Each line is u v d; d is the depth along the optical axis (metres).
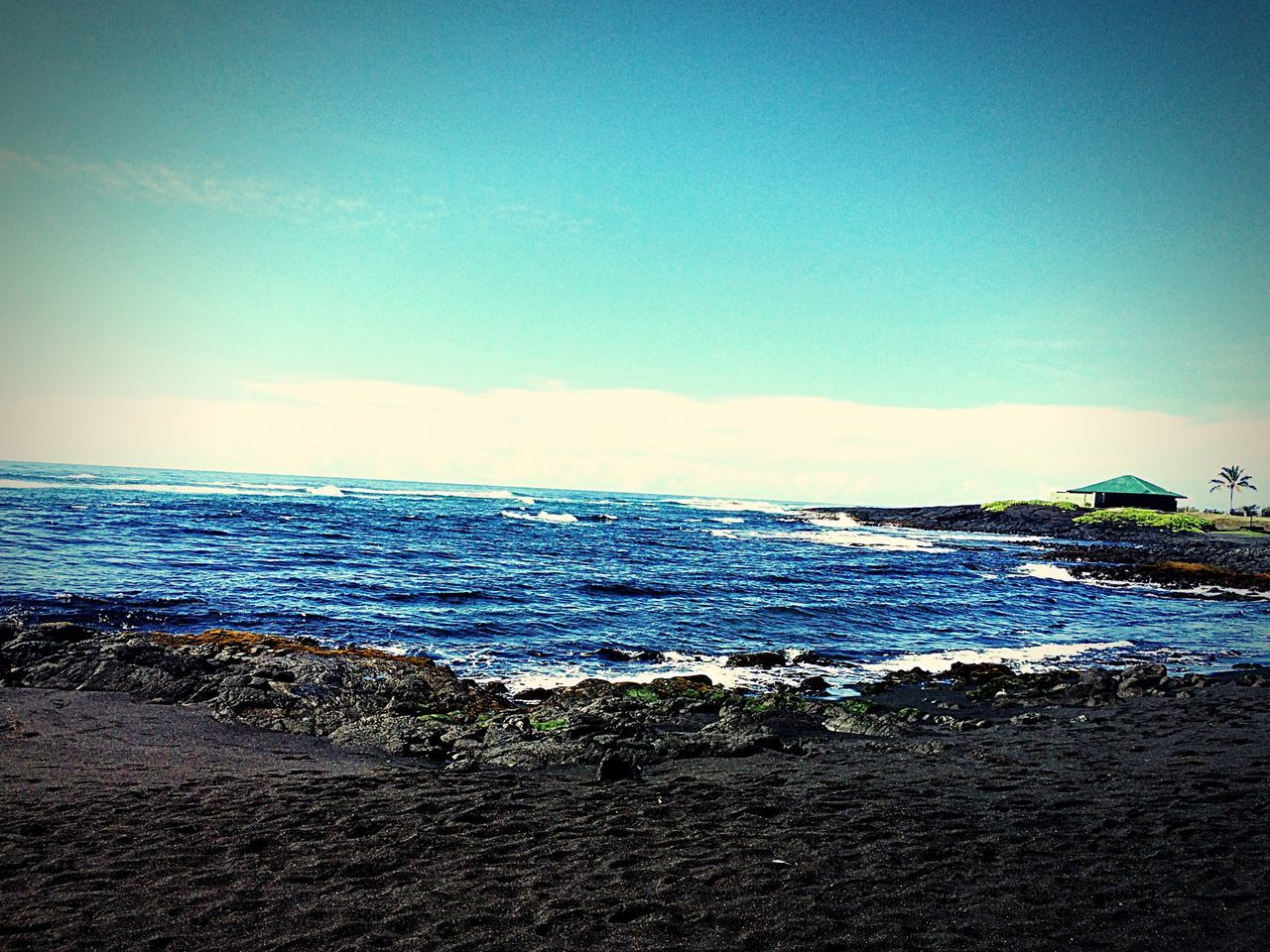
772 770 10.55
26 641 14.74
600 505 128.75
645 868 7.03
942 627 27.20
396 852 7.30
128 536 38.50
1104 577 48.62
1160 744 12.15
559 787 9.45
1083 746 12.06
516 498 141.50
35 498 57.88
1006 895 6.52
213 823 7.85
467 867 7.00
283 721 12.21
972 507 112.75
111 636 16.02
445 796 8.95
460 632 21.50
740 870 7.00
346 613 22.75
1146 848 7.56
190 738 11.13
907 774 10.36
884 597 33.03
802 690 16.69
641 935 5.82
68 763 9.62
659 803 8.86
